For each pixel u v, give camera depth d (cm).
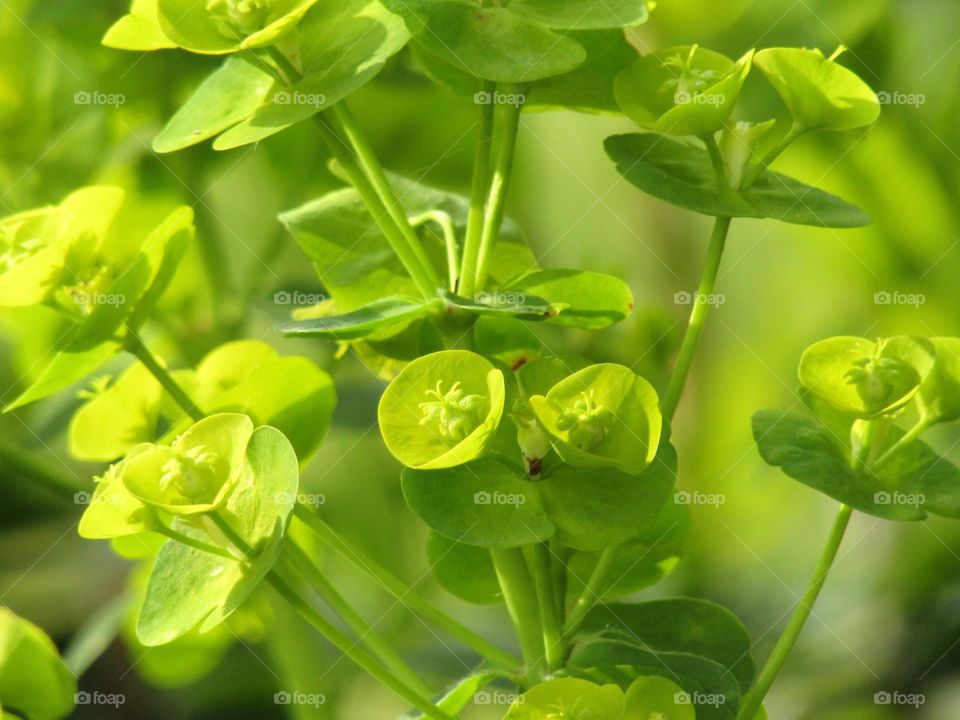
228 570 47
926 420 48
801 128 48
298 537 55
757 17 56
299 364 50
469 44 47
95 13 56
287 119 47
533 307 47
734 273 59
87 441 51
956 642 56
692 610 49
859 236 58
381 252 50
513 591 48
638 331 56
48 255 48
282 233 57
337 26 48
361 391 56
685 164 49
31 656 49
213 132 48
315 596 56
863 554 58
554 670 48
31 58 57
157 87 57
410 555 58
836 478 48
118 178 57
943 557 57
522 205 60
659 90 48
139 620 47
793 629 48
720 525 58
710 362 59
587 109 50
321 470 58
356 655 47
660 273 60
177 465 46
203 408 50
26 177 57
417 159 58
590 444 46
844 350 48
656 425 46
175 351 56
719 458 59
